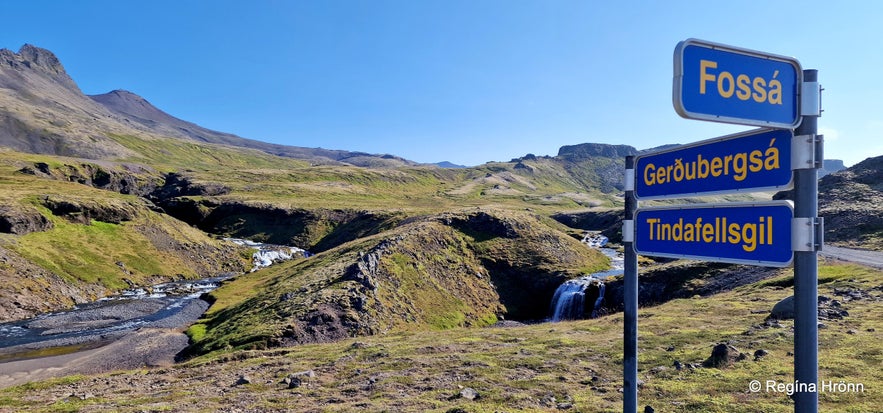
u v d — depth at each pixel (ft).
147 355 112.37
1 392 62.23
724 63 14.01
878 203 195.62
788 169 13.35
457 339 74.02
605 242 314.76
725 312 74.79
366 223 351.05
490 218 220.23
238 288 189.47
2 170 379.35
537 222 236.84
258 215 395.14
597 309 150.20
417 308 141.49
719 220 15.25
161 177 618.03
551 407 36.40
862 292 77.87
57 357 115.65
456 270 175.63
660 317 75.87
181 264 248.52
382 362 58.39
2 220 198.18
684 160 16.62
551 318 165.58
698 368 43.06
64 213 234.17
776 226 13.52
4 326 145.59
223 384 54.34
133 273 219.61
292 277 171.94
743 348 48.91
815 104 13.56
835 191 229.04
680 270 142.61
